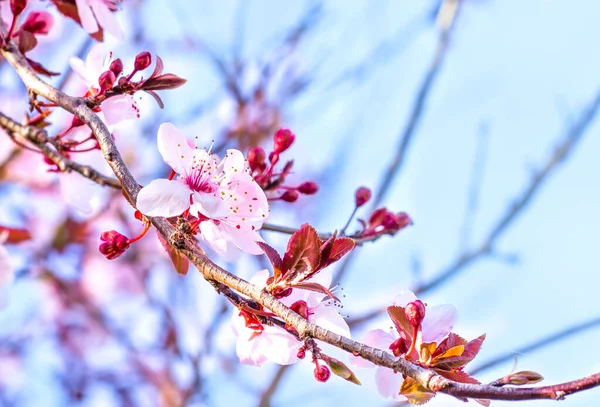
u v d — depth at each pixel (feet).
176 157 1.81
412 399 1.72
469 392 1.69
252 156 1.99
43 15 1.97
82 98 1.84
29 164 2.76
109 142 1.79
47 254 2.94
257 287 1.76
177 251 1.79
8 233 2.08
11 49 1.88
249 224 1.82
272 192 2.03
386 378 1.80
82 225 2.93
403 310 1.79
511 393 1.69
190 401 2.82
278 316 1.75
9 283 2.04
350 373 1.73
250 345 1.84
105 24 1.95
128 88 1.85
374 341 1.81
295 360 1.83
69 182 1.95
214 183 1.82
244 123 2.95
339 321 1.81
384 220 2.04
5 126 1.92
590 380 1.68
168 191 1.78
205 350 2.84
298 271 1.77
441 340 1.80
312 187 2.01
